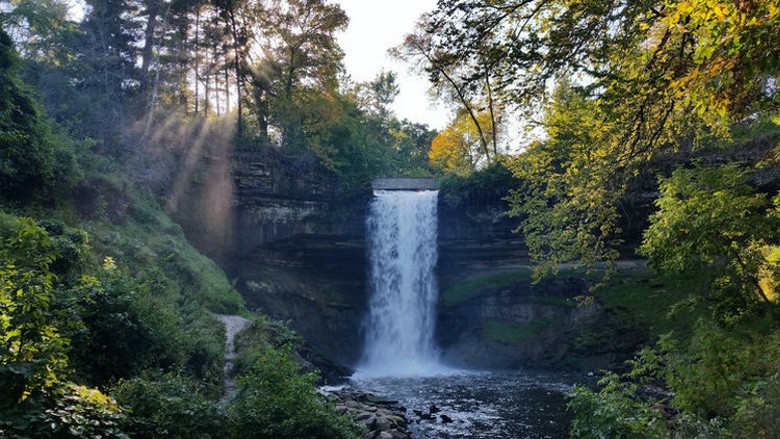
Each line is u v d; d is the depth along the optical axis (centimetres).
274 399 1130
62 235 1600
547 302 3509
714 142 1549
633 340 2947
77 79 3597
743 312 1340
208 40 4225
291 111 4231
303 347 3002
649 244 1414
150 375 1191
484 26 957
